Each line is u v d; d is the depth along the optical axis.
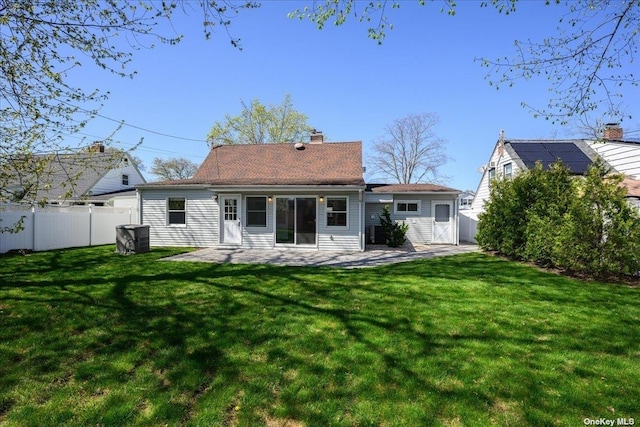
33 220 11.74
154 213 15.02
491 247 12.38
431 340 4.12
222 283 6.97
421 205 16.80
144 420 2.60
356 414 2.68
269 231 14.12
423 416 2.65
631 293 6.42
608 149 13.43
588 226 7.79
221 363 3.51
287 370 3.37
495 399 2.88
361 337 4.20
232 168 16.81
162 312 5.06
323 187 13.04
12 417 2.62
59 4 5.33
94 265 8.98
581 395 2.95
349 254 12.42
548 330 4.47
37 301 5.46
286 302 5.66
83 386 3.06
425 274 8.14
